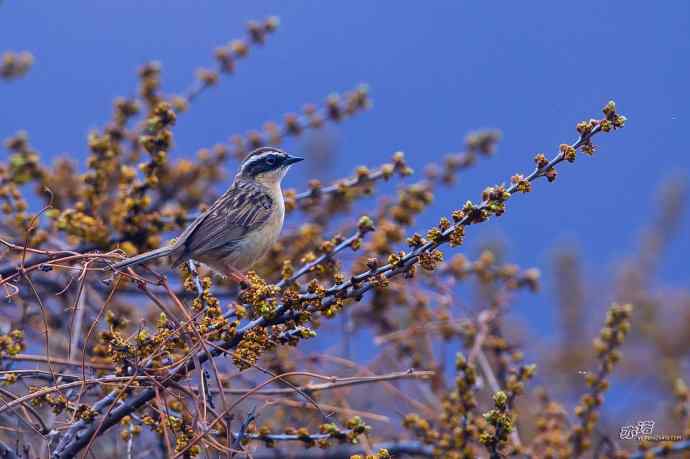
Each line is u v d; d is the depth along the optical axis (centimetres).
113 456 1123
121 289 1308
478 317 1409
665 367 1498
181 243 1238
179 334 951
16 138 1387
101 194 1341
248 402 1238
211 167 1522
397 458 1264
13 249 1106
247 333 937
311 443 998
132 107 1409
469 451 1124
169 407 1051
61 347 1259
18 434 988
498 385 1364
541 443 1241
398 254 917
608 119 888
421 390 1365
